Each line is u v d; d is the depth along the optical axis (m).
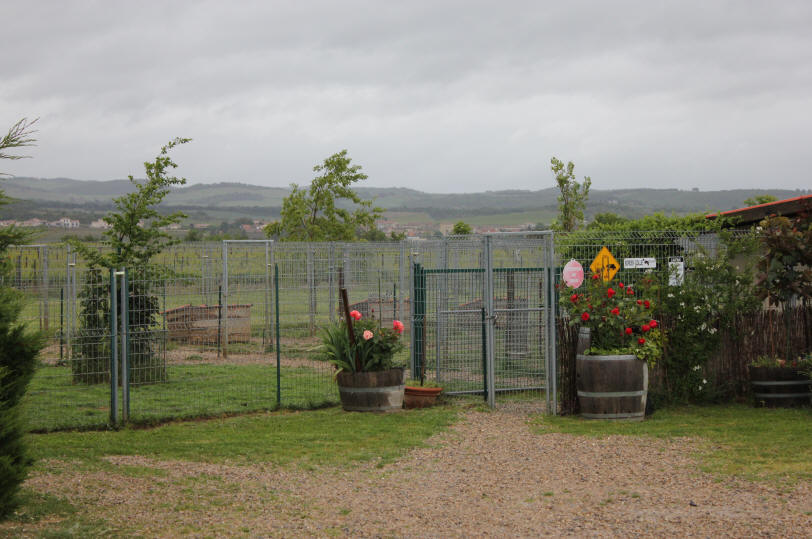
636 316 10.48
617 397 10.21
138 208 14.43
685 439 8.96
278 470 7.71
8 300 6.21
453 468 7.81
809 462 7.66
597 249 11.47
